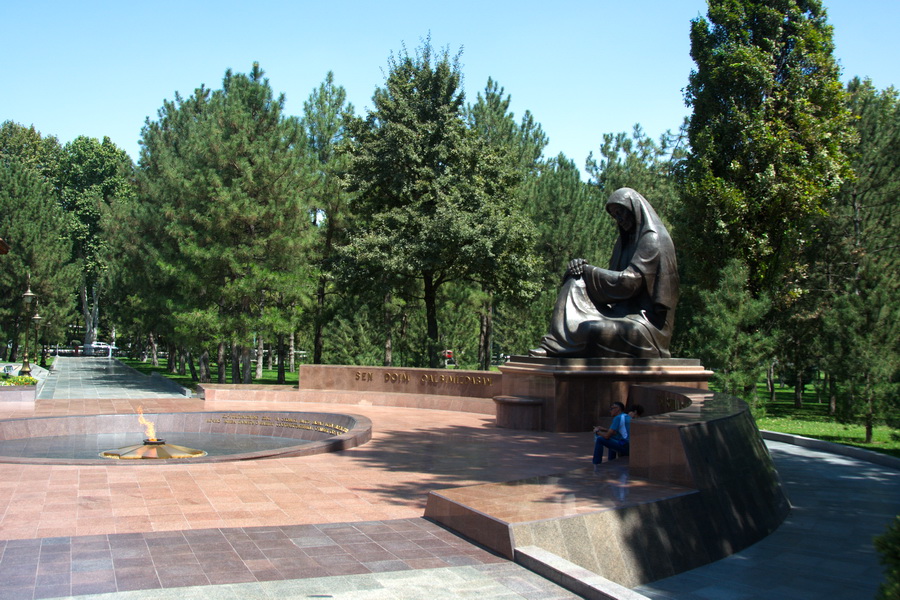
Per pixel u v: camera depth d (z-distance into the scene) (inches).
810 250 1149.1
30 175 1979.6
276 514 340.5
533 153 1830.7
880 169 1094.4
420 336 1331.2
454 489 340.8
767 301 898.7
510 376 712.4
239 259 1115.9
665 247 689.6
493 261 1127.0
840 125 1024.9
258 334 1137.4
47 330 1994.3
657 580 292.5
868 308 745.6
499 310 1646.2
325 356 1475.1
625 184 1765.5
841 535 368.2
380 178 1176.8
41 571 251.0
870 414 732.7
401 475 446.9
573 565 252.8
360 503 366.9
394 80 1214.3
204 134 1176.8
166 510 342.3
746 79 970.1
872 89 1222.9
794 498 458.3
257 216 1095.6
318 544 291.6
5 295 1872.5
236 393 938.7
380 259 1104.2
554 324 700.0
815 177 970.7
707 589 280.7
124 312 1627.7
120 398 972.6
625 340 671.1
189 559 267.7
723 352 877.8
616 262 726.5
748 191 982.4
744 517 355.9
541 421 666.2
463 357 1453.0
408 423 730.2
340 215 1238.9
